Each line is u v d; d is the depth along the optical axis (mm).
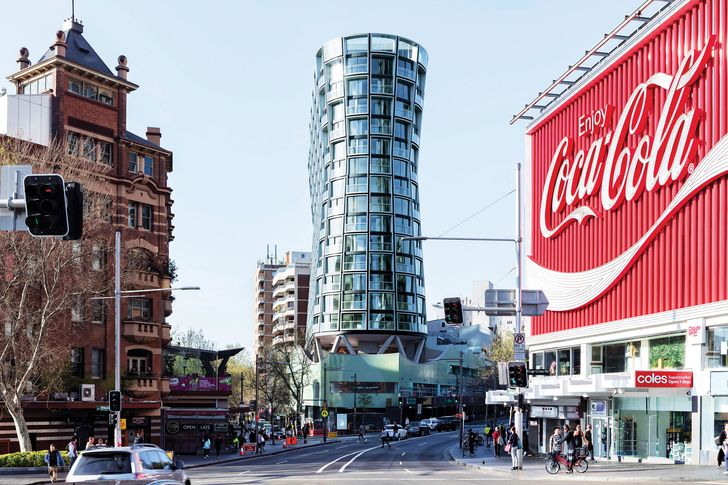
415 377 139750
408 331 141500
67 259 50062
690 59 42562
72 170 54344
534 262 62156
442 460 58844
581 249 54750
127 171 66250
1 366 47594
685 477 33188
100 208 54000
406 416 136625
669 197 44219
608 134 51156
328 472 44781
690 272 42281
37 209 15555
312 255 160000
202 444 70562
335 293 141750
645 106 46656
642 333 46750
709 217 40844
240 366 179125
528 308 41375
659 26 45344
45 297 51844
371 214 142125
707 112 41156
